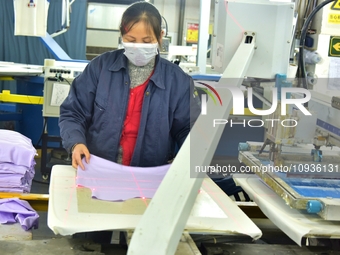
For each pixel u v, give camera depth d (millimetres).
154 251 772
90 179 1438
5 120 4305
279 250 1267
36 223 1412
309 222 1190
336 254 1259
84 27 5445
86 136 1716
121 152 1677
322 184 1336
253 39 1311
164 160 1706
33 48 5355
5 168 1653
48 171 3820
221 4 1364
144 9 1546
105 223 1105
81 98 1669
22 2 3688
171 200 859
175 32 5910
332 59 1743
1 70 3562
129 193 1349
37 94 4023
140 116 1647
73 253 1132
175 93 1662
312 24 1751
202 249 1283
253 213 1703
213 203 1326
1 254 1102
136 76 1657
